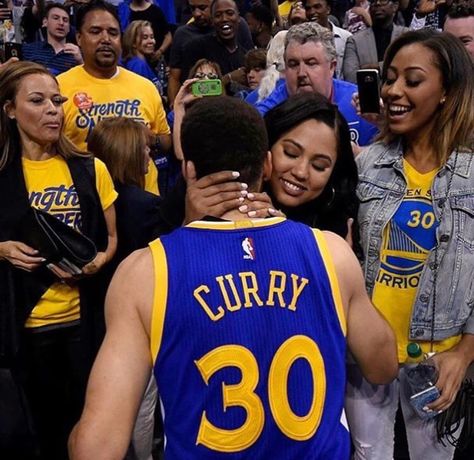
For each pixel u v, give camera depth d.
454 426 2.21
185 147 1.57
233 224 1.53
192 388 1.45
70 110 4.06
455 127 2.10
